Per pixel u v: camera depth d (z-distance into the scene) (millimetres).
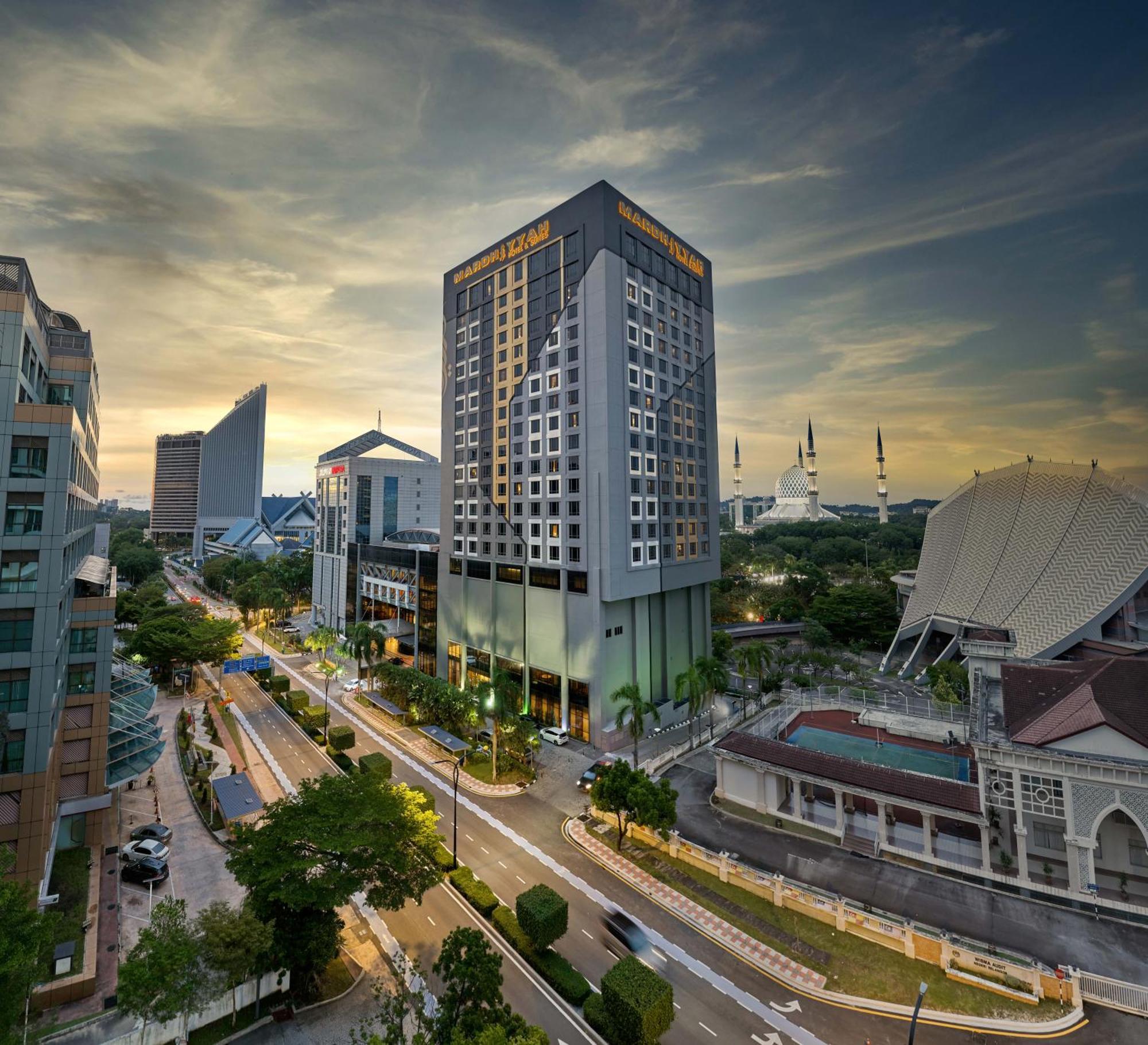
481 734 69375
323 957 30562
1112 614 82625
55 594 39906
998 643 70000
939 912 38406
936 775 51219
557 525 73688
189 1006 25844
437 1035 23688
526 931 34375
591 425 70250
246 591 134375
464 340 90250
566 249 74250
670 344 81250
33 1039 27719
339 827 32719
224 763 62969
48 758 39375
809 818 50656
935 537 117312
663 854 46000
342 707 83188
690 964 34062
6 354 39594
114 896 40188
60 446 40688
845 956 34531
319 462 141625
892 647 108625
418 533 126125
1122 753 39250
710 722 71438
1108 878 40594
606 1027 28578
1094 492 89875
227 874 43281
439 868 35938
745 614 136875
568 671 71812
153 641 87062
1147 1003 30031
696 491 85312
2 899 24656
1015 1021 29672
